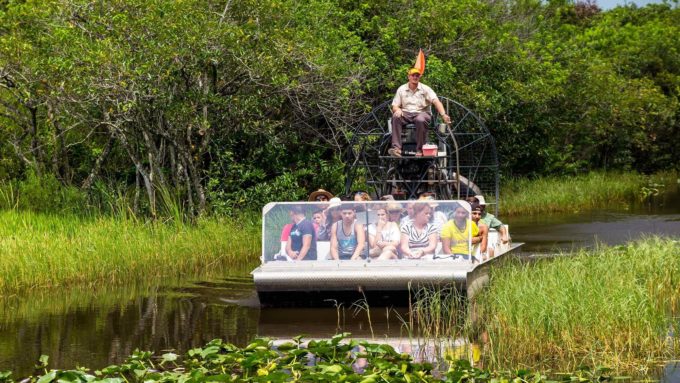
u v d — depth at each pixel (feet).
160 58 73.20
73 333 47.57
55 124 80.59
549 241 80.74
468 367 38.11
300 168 90.33
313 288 51.37
